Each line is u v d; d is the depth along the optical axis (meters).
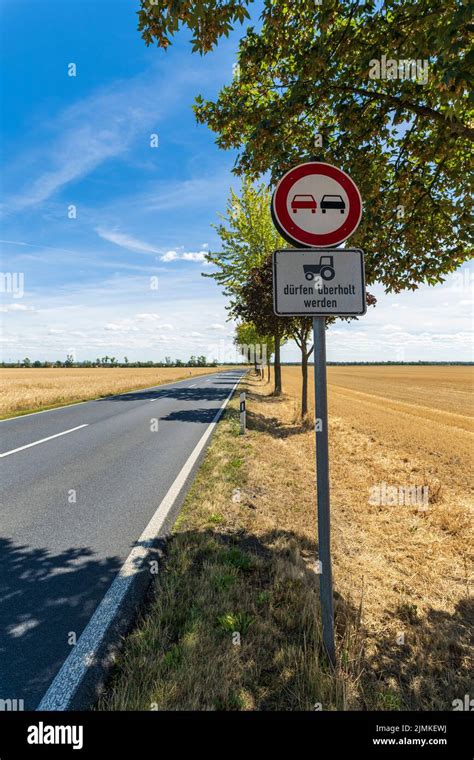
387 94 3.90
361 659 2.54
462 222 3.98
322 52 3.47
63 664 2.33
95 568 3.47
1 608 2.89
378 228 4.32
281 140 3.94
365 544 4.38
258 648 2.45
